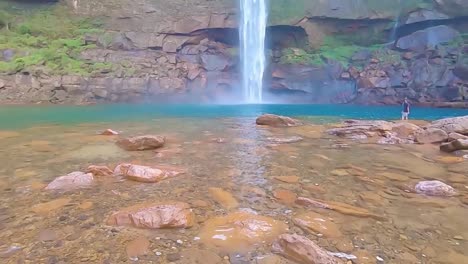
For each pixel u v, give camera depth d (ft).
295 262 6.98
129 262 6.91
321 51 100.99
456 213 9.85
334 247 7.66
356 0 94.89
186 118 42.55
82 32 88.53
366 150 19.95
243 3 99.35
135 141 19.52
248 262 6.98
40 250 7.37
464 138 21.35
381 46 98.27
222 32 100.83
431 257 7.26
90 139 23.25
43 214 9.48
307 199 10.68
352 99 95.96
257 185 12.53
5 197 10.93
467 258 7.23
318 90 98.32
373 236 8.28
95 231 8.38
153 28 93.76
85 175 12.92
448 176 14.15
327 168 15.38
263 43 104.78
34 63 77.15
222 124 34.24
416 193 11.76
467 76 81.46
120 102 84.53
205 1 96.89
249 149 19.83
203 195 11.27
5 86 73.20
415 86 87.97
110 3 90.43
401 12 92.99
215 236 8.13
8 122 36.81
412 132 25.62
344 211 9.93
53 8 88.12
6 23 82.99
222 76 99.66
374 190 12.09
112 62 87.66
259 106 78.79
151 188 12.01
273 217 9.41
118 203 10.37
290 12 97.30
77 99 79.61
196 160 16.72
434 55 87.10
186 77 94.94
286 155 18.25
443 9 87.51
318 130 29.14
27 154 18.01
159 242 7.83
